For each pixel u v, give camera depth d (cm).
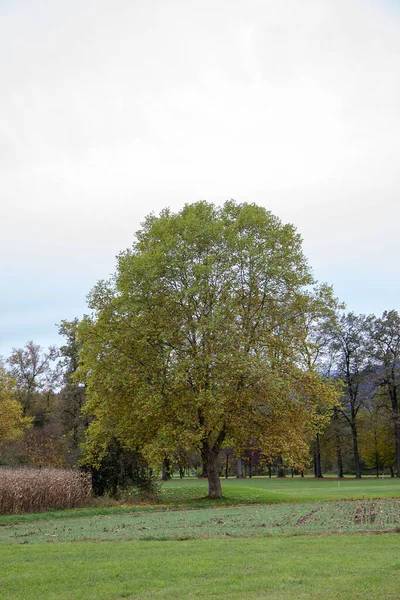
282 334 2892
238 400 2702
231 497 3084
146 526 1684
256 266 2900
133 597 750
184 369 2611
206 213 3077
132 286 2838
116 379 2731
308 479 6325
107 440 2922
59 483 2594
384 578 825
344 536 1283
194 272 2823
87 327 2947
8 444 4769
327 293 3042
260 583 808
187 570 910
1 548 1207
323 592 750
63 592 785
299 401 2730
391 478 5969
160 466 2869
